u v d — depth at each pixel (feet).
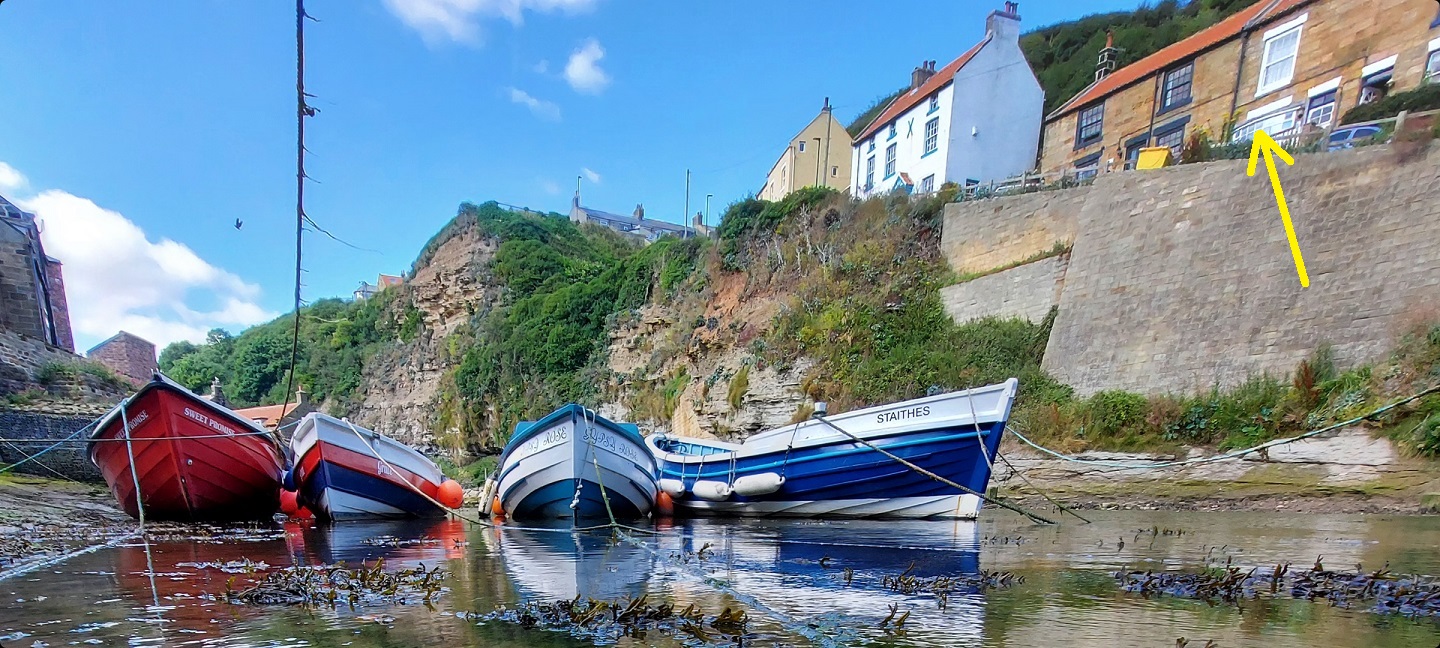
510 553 23.45
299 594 14.89
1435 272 44.06
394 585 15.98
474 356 125.18
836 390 67.36
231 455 37.93
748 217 93.20
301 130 13.96
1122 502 45.03
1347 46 62.54
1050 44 128.88
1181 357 52.65
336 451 38.50
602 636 11.08
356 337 167.73
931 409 34.94
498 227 149.28
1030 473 51.42
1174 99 78.33
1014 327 63.82
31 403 60.08
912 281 73.20
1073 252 62.34
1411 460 38.40
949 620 12.11
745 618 12.19
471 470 109.81
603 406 99.45
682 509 45.11
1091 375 56.95
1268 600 13.71
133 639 11.02
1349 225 48.42
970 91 89.86
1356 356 45.27
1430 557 19.62
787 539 27.35
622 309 109.29
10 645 10.64
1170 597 14.11
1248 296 51.16
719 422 76.18
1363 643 10.28
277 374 169.27
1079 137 88.43
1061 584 15.80
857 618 12.35
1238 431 46.03
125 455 35.63
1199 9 108.47
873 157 108.58
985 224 72.28
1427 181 46.01
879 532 29.76
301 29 13.29
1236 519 34.01
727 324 85.10
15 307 74.79
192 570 19.02
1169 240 56.59
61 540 26.66
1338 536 25.52
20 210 85.56
